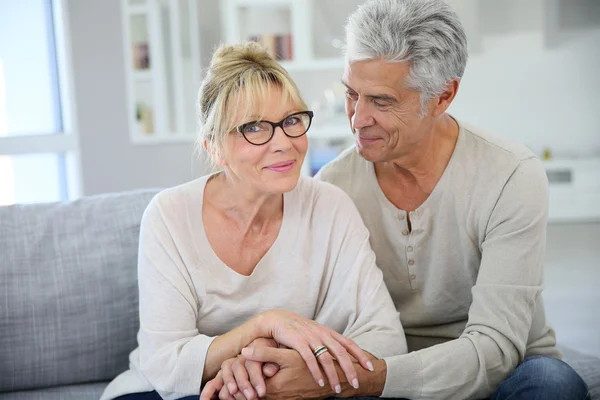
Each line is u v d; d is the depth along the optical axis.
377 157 1.60
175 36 4.27
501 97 6.38
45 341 1.84
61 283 1.86
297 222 1.64
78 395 1.82
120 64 4.07
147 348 1.55
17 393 1.84
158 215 1.61
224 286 1.60
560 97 6.33
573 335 3.49
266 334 1.46
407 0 1.51
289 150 1.49
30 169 4.05
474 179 1.64
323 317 1.66
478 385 1.50
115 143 4.13
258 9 5.41
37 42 4.01
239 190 1.57
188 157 4.23
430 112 1.58
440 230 1.68
